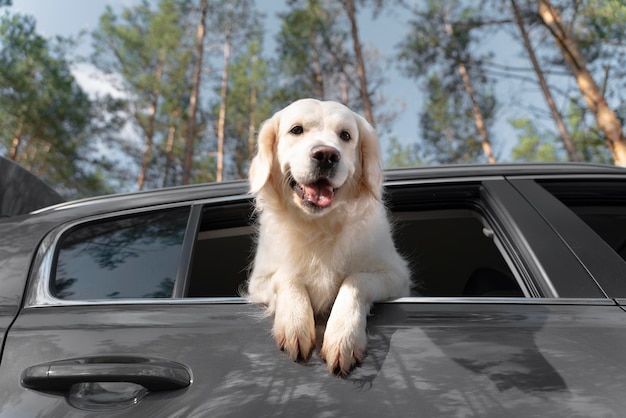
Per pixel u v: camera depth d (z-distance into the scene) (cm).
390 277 151
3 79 1465
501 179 165
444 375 106
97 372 109
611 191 165
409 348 113
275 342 118
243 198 170
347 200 171
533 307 122
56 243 145
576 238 138
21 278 135
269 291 150
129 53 1780
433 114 2006
